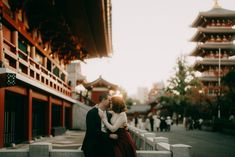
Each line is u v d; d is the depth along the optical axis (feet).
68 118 138.51
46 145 25.00
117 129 23.13
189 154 25.18
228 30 262.26
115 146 22.72
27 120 64.54
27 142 64.64
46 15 73.92
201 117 221.46
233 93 145.38
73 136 98.37
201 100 215.51
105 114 23.43
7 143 59.93
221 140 105.19
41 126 88.07
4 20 54.34
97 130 22.53
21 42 68.13
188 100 233.35
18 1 60.13
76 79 170.60
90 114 22.91
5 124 60.03
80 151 24.95
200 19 269.44
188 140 104.68
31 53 74.90
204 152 70.49
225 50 266.36
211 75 264.52
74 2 72.49
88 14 82.89
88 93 199.31
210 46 263.70
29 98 64.18
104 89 191.62
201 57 288.30
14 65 56.08
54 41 95.71
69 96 124.67
